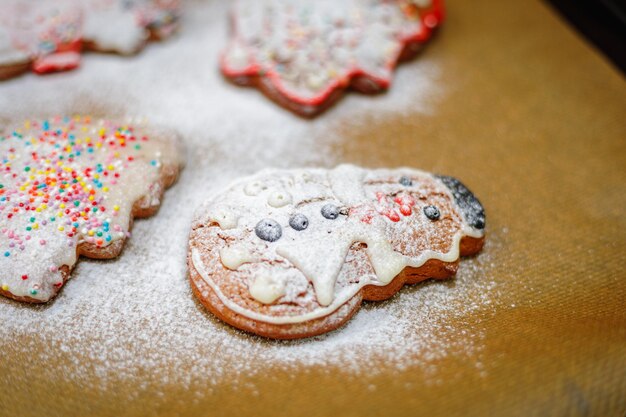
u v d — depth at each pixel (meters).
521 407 0.18
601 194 0.25
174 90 0.27
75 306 0.20
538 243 0.23
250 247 0.20
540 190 0.25
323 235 0.20
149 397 0.19
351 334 0.20
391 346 0.20
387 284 0.20
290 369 0.19
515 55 0.29
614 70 0.29
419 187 0.22
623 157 0.26
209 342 0.20
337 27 0.28
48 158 0.23
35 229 0.21
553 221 0.24
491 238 0.23
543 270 0.22
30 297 0.20
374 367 0.19
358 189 0.22
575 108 0.27
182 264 0.22
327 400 0.19
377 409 0.18
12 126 0.24
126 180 0.22
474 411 0.18
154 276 0.21
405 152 0.25
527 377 0.19
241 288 0.20
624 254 0.23
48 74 0.27
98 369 0.19
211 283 0.20
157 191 0.23
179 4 0.29
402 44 0.28
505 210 0.24
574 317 0.21
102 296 0.21
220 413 0.18
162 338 0.20
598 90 0.28
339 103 0.27
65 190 0.22
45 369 0.19
